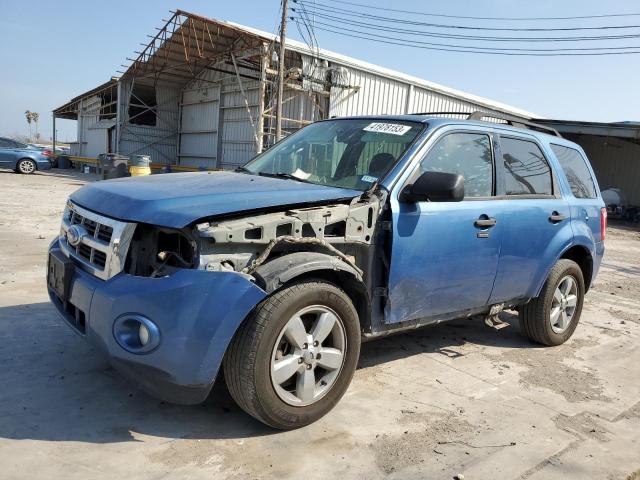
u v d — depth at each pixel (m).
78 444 2.84
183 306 2.70
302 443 3.01
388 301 3.53
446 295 3.93
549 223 4.66
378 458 2.93
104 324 2.82
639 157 28.84
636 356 5.05
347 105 21.44
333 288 3.15
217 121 26.64
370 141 4.03
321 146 4.26
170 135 30.14
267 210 3.04
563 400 3.91
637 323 6.27
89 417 3.12
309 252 3.14
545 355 4.88
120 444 2.87
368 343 4.80
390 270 3.48
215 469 2.71
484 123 4.39
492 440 3.23
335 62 20.89
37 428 2.96
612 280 9.05
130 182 3.54
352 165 3.87
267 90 22.25
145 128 29.30
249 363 2.84
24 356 3.87
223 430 3.09
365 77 21.69
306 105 21.67
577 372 4.50
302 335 3.05
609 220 25.50
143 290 2.74
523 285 4.60
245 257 2.93
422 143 3.80
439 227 3.72
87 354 3.98
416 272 3.63
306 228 3.15
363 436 3.15
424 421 3.40
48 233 8.84
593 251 5.30
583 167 5.48
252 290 2.81
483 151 4.26
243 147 24.97
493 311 4.49
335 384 3.26
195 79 27.95
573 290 5.18
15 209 11.48
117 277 2.88
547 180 4.84
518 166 4.55
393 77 22.41
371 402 3.60
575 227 4.96
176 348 2.70
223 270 2.81
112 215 3.00
